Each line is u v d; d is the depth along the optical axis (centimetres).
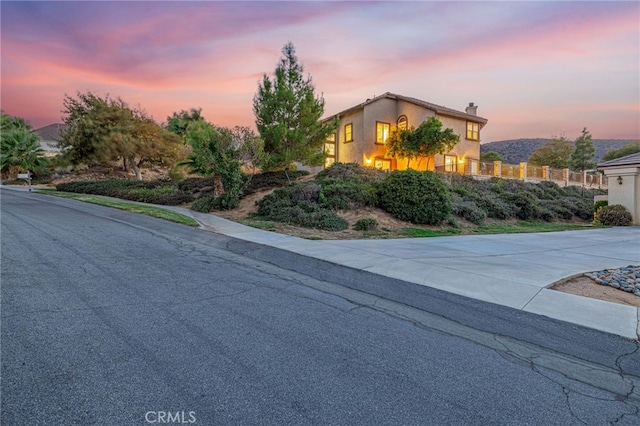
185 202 1647
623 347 315
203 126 1659
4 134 3102
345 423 196
